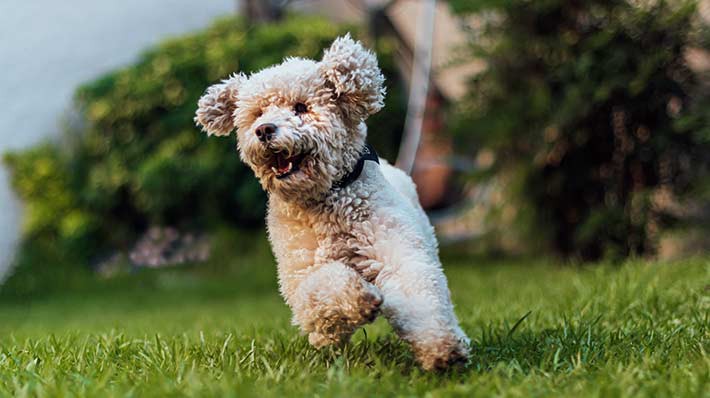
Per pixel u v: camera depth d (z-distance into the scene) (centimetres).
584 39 816
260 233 1131
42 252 1133
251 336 431
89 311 920
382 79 330
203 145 1102
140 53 1204
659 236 809
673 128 774
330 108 322
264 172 323
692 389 273
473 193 1035
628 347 354
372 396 277
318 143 313
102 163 1148
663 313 447
